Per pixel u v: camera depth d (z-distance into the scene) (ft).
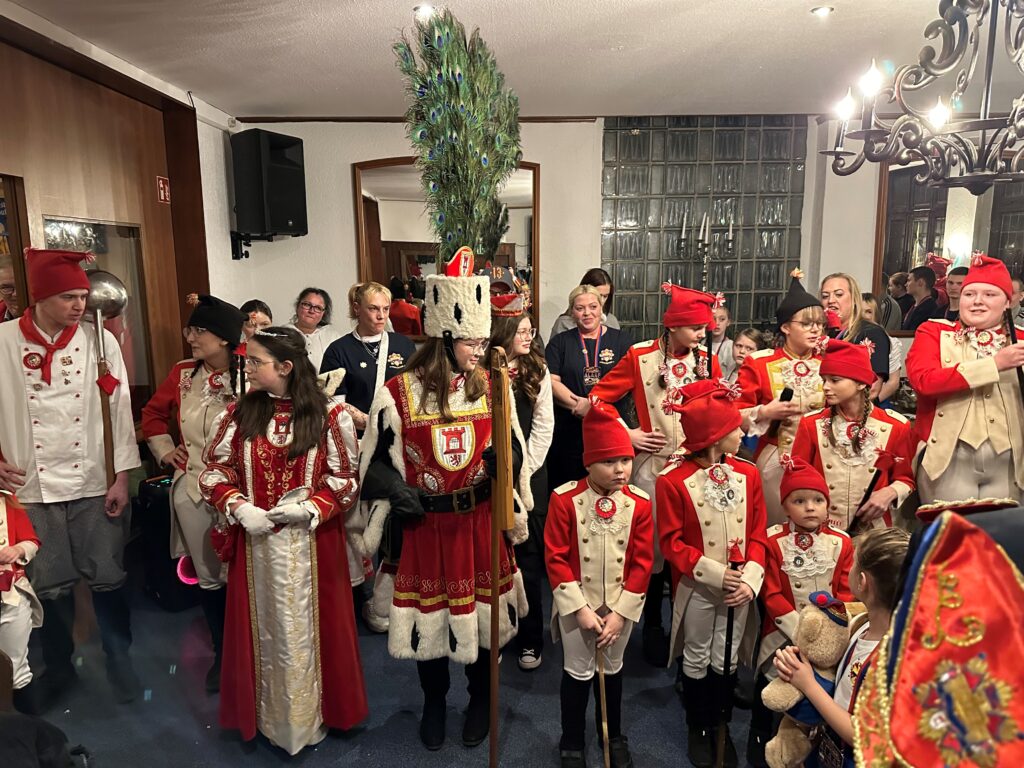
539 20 9.20
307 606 6.47
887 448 7.16
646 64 11.25
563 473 9.93
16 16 8.24
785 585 6.50
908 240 15.30
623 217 15.83
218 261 13.88
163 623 9.45
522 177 15.97
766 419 7.54
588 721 7.33
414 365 6.49
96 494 7.63
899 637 1.99
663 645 8.45
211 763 6.63
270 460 6.42
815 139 15.60
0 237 8.79
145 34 9.34
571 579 6.37
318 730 6.79
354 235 15.37
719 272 16.10
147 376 12.00
